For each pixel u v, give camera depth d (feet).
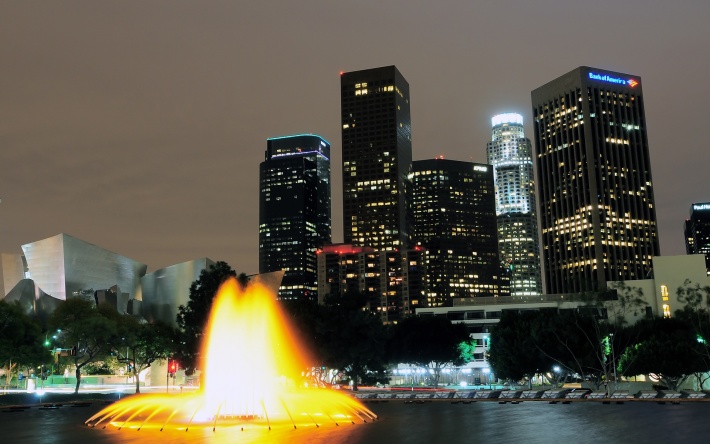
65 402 259.19
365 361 336.70
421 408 212.43
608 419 157.48
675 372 287.28
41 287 650.02
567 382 428.97
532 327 326.24
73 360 382.22
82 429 150.30
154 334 357.41
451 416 175.63
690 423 144.25
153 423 158.92
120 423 161.89
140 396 292.81
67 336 335.47
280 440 120.78
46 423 169.07
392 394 284.00
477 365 605.31
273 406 200.03
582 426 142.10
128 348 372.17
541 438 122.01
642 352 295.89
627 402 223.30
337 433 132.87
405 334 472.44
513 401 243.81
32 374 389.80
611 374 330.34
